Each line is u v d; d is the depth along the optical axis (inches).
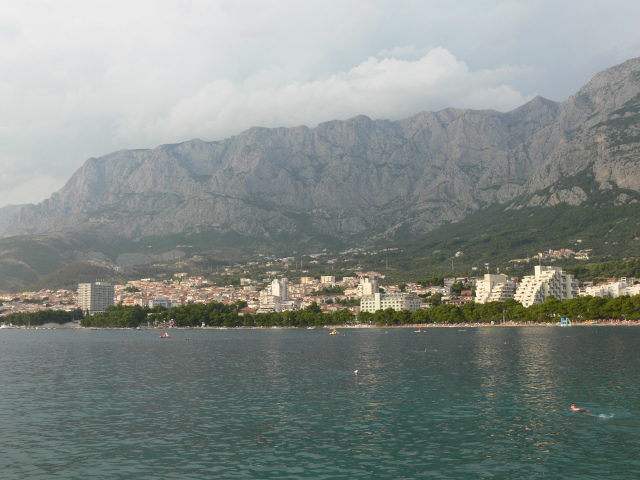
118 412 4259.4
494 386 5172.2
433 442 3344.0
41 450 3267.7
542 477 2758.4
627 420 3799.2
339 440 3408.0
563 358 7185.0
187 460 3061.0
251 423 3850.9
